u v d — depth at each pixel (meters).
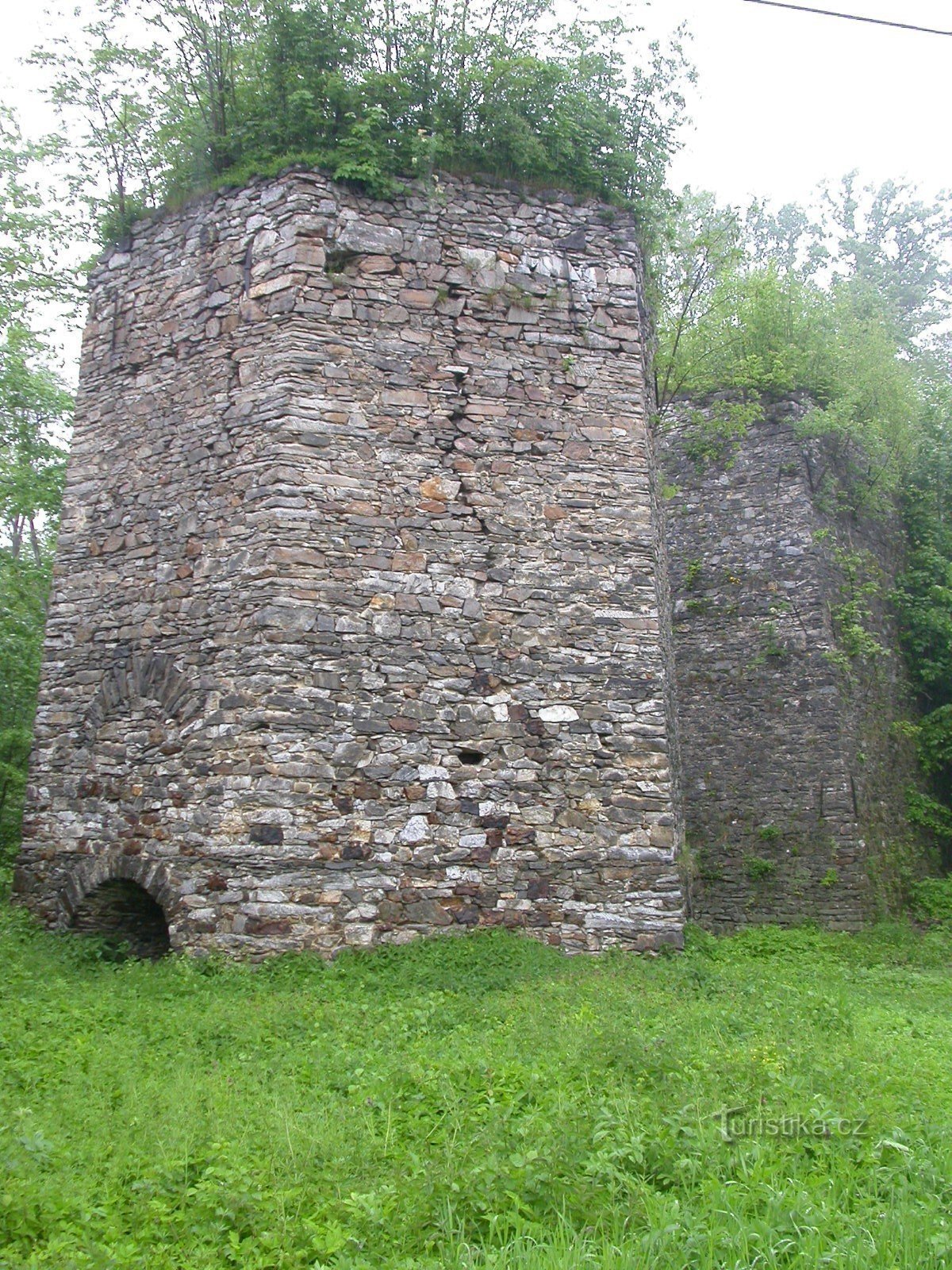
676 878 9.84
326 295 9.92
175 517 10.19
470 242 10.48
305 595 9.37
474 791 9.51
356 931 8.97
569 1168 4.49
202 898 9.11
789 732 15.73
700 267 15.79
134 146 11.48
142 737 9.90
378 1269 3.92
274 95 10.55
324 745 9.18
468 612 9.80
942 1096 5.75
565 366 10.55
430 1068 5.79
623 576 10.34
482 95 10.84
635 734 10.04
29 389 16.20
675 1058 5.88
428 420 10.02
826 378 17.09
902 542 18.48
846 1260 3.89
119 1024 7.05
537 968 8.76
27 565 16.97
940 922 15.29
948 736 17.39
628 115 11.66
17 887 10.43
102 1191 4.44
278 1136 4.91
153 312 10.87
